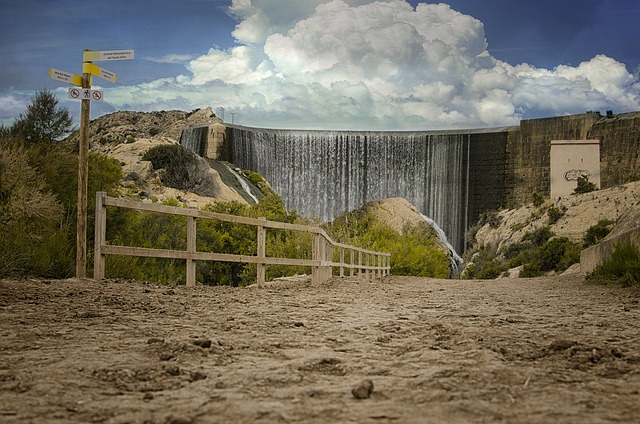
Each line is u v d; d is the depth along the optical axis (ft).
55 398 12.09
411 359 16.25
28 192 46.85
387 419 10.75
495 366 14.98
